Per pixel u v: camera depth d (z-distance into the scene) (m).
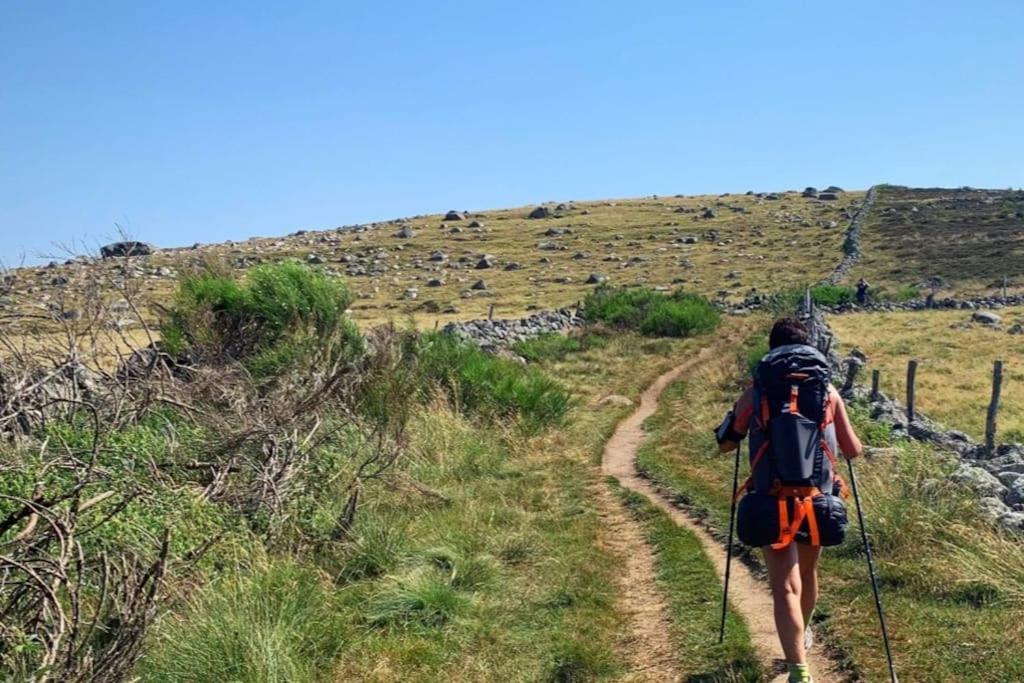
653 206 121.00
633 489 11.61
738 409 5.19
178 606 6.49
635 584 7.90
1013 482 9.63
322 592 7.03
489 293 64.19
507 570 8.02
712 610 6.95
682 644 6.35
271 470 8.80
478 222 108.06
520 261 82.12
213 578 7.02
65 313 9.46
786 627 4.79
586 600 7.30
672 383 22.97
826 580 7.20
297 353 13.35
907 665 5.57
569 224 105.38
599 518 10.16
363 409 12.32
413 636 6.55
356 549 8.07
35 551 6.16
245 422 9.34
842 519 4.86
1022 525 7.75
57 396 8.73
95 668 5.24
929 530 7.57
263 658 5.72
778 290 59.53
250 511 8.37
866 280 68.06
